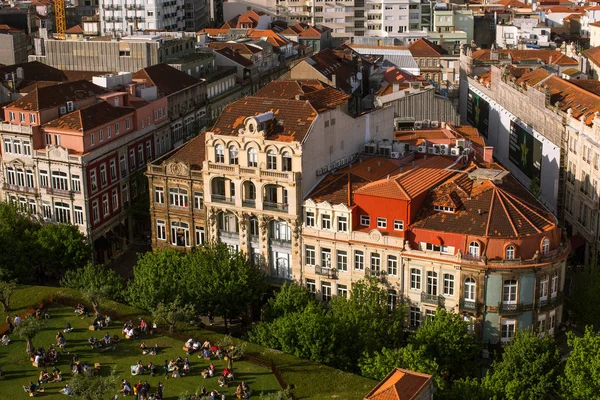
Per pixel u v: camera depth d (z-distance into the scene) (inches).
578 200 6195.9
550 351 4178.2
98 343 4520.2
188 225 5654.5
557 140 6530.5
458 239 4598.9
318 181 5216.5
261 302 5295.3
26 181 6092.5
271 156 5073.8
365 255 4877.0
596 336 3996.1
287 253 5191.9
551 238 4630.9
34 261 5590.6
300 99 5433.1
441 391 3878.0
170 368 4252.0
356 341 4362.7
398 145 5639.8
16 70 7721.5
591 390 3828.7
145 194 6530.5
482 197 4776.1
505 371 4055.1
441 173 5123.0
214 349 4421.8
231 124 5290.4
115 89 6919.3
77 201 5895.7
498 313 4566.9
